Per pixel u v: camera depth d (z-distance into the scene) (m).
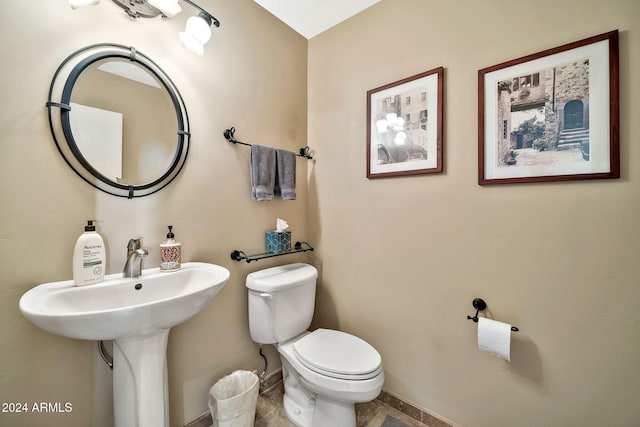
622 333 0.91
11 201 0.79
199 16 1.10
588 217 0.96
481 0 1.17
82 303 0.83
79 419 0.92
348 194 1.65
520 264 1.09
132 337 0.80
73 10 0.90
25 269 0.82
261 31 1.54
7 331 0.79
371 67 1.53
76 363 0.92
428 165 1.31
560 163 0.99
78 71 0.89
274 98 1.62
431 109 1.30
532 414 1.07
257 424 1.33
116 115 0.99
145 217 1.07
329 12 1.60
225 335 1.36
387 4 1.47
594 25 0.93
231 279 1.38
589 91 0.94
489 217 1.16
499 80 1.11
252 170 1.42
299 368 1.21
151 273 1.03
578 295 0.98
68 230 0.89
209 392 1.21
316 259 1.82
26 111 0.81
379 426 1.32
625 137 0.89
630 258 0.89
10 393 0.80
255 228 1.51
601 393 0.94
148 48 1.07
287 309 1.38
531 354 1.07
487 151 1.14
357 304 1.61
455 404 1.25
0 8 0.77
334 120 1.72
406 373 1.41
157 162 1.10
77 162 0.91
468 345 1.22
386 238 1.48
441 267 1.29
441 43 1.28
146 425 0.91
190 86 1.21
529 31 1.06
